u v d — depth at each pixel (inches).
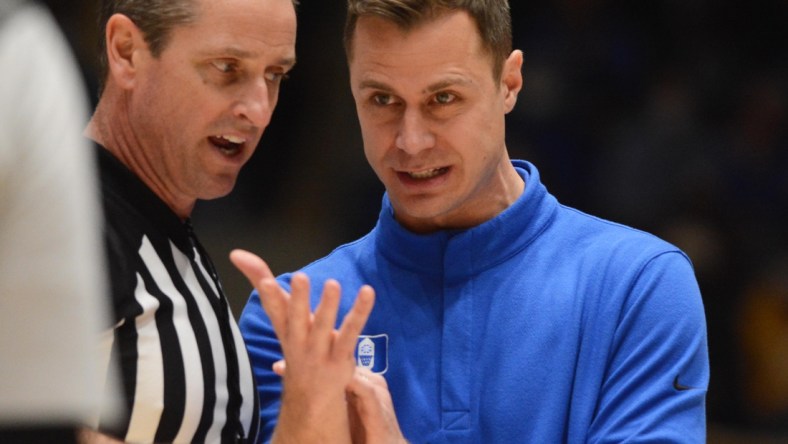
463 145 343.3
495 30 344.8
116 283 311.1
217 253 901.2
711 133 951.0
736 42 1018.7
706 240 898.1
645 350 341.7
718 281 889.5
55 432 183.0
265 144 962.7
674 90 973.2
